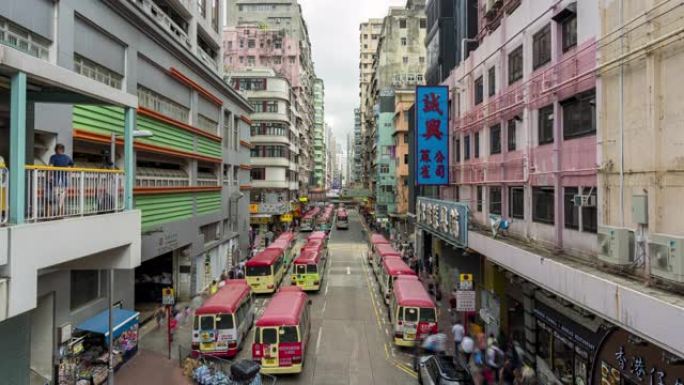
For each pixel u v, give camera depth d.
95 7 15.47
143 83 19.59
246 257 38.09
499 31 17.09
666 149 8.27
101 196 8.83
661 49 8.35
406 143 47.03
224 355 16.89
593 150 10.84
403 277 21.86
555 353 13.62
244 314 19.31
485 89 18.72
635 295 7.61
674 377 8.41
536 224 14.01
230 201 34.16
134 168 19.22
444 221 20.70
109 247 8.91
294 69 72.00
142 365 15.78
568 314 12.34
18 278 6.56
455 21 26.42
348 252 46.12
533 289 14.62
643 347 9.24
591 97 10.95
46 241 7.14
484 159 18.83
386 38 60.00
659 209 8.40
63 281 13.13
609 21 10.00
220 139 30.78
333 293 28.17
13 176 6.66
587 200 10.77
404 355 17.45
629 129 9.31
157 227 20.70
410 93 47.72
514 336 16.77
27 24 12.27
